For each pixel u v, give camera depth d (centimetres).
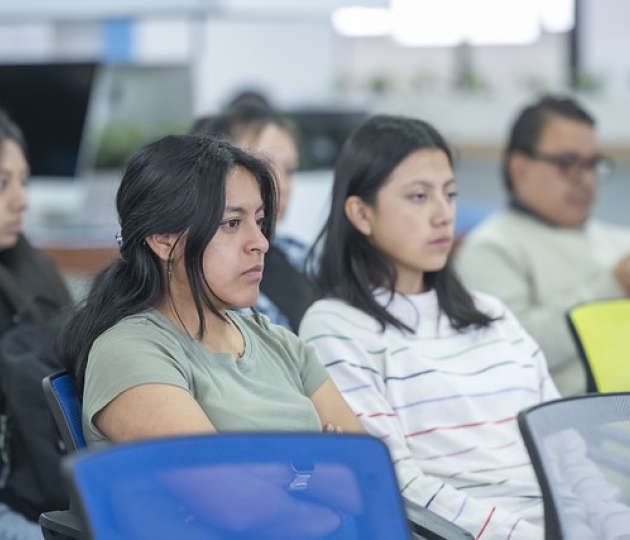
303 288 371
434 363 313
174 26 1040
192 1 821
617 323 361
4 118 386
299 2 835
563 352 423
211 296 254
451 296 328
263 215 264
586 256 465
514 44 1459
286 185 422
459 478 299
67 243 556
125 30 979
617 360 355
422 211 320
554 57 1443
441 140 329
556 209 463
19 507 323
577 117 466
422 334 320
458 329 324
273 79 1303
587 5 1404
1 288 356
